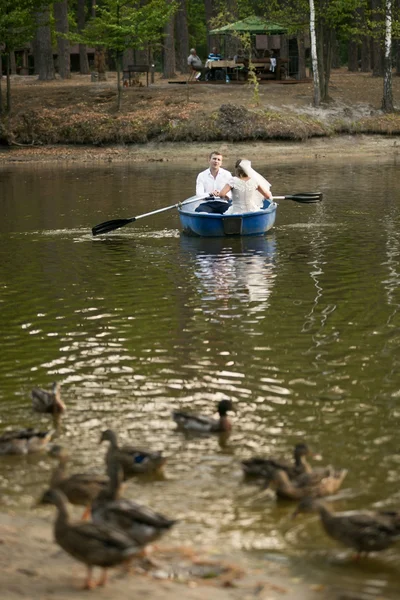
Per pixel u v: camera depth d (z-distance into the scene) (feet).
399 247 67.72
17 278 59.67
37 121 160.35
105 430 32.50
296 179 114.52
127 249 70.23
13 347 43.73
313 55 165.99
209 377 38.86
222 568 23.29
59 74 208.85
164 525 21.86
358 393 36.60
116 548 21.06
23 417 34.65
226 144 153.48
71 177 124.36
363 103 171.22
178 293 54.65
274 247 69.62
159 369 40.06
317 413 34.60
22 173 132.16
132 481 29.09
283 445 31.68
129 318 48.83
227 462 30.45
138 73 200.34
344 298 52.29
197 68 187.42
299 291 54.44
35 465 30.50
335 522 23.61
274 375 38.96
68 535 21.52
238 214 73.72
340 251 67.00
